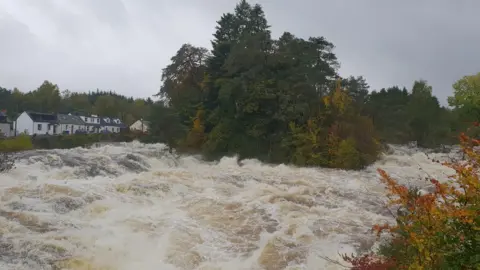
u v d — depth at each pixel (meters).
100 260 10.07
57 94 112.88
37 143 42.69
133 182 17.70
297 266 10.73
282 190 19.97
